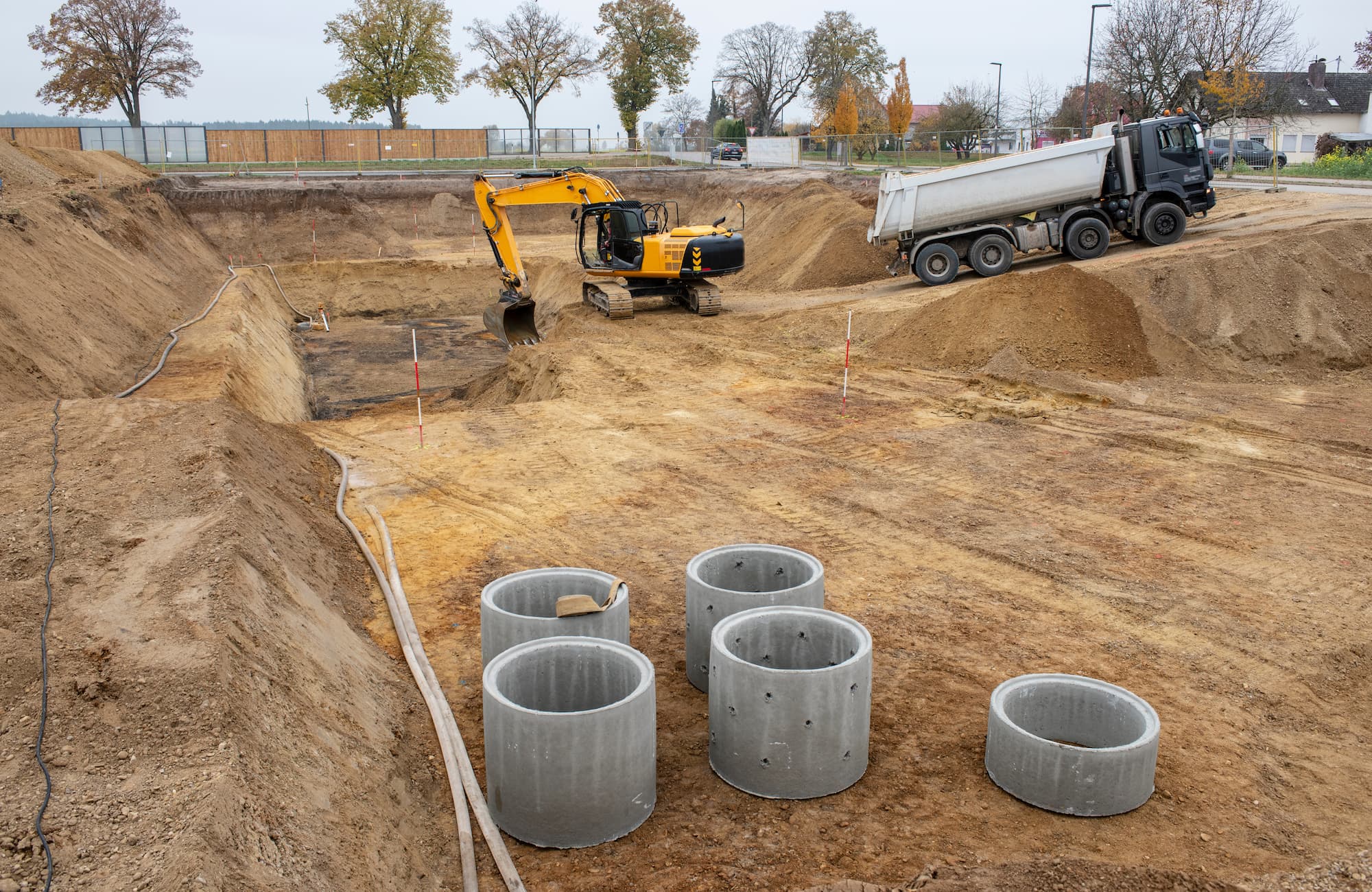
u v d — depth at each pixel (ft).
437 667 24.89
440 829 18.19
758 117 253.65
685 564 31.48
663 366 59.67
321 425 49.78
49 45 187.01
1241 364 53.31
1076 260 70.95
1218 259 57.11
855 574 30.45
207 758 15.21
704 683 23.99
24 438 32.91
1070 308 54.34
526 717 17.46
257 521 27.04
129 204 93.30
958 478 38.81
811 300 79.41
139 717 16.20
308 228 126.11
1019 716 20.90
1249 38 131.54
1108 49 140.77
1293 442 41.73
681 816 19.11
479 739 21.68
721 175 159.02
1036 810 19.11
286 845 14.17
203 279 94.73
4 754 15.15
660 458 42.42
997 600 28.48
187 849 12.63
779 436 45.14
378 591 29.40
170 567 22.11
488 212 75.82
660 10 229.86
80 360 48.78
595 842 18.15
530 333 78.02
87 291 59.00
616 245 76.18
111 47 190.19
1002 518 34.71
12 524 25.16
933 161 167.22
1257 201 86.07
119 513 26.22
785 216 113.09
